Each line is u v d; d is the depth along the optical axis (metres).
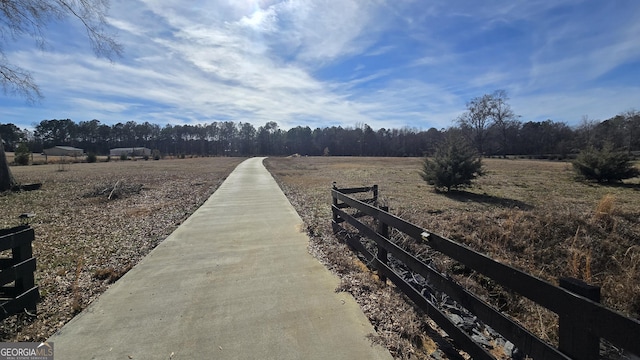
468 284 4.76
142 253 4.74
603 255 5.84
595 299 1.49
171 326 2.72
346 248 5.02
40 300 3.25
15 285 2.81
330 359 2.30
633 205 8.61
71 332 2.63
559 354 1.58
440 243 2.67
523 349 1.81
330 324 2.76
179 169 25.94
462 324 3.29
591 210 7.83
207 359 2.30
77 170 23.38
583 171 15.12
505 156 55.03
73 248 5.03
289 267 4.10
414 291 3.02
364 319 2.84
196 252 4.71
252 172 22.47
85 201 9.70
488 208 8.82
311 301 3.17
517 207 8.86
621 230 6.34
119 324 2.76
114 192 10.86
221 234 5.70
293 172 23.84
